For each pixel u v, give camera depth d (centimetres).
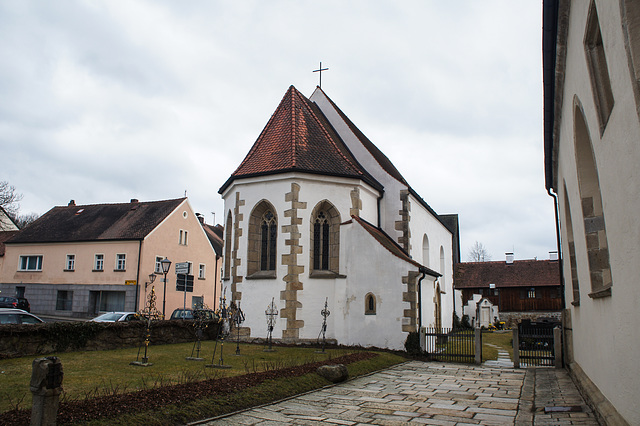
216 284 4844
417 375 1481
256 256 2117
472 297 4944
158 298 3988
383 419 918
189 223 4475
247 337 2030
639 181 514
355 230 2066
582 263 1092
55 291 4078
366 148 2522
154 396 888
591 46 725
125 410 795
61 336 1535
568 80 998
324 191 2117
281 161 2119
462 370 1609
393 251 1975
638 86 482
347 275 2048
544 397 1139
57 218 4516
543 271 4991
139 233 3953
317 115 2592
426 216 2930
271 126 2356
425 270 1947
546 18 903
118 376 1153
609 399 811
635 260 564
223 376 1206
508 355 2078
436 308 2808
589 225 978
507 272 5116
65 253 4109
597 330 912
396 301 1938
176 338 1978
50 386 674
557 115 1260
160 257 4066
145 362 1361
